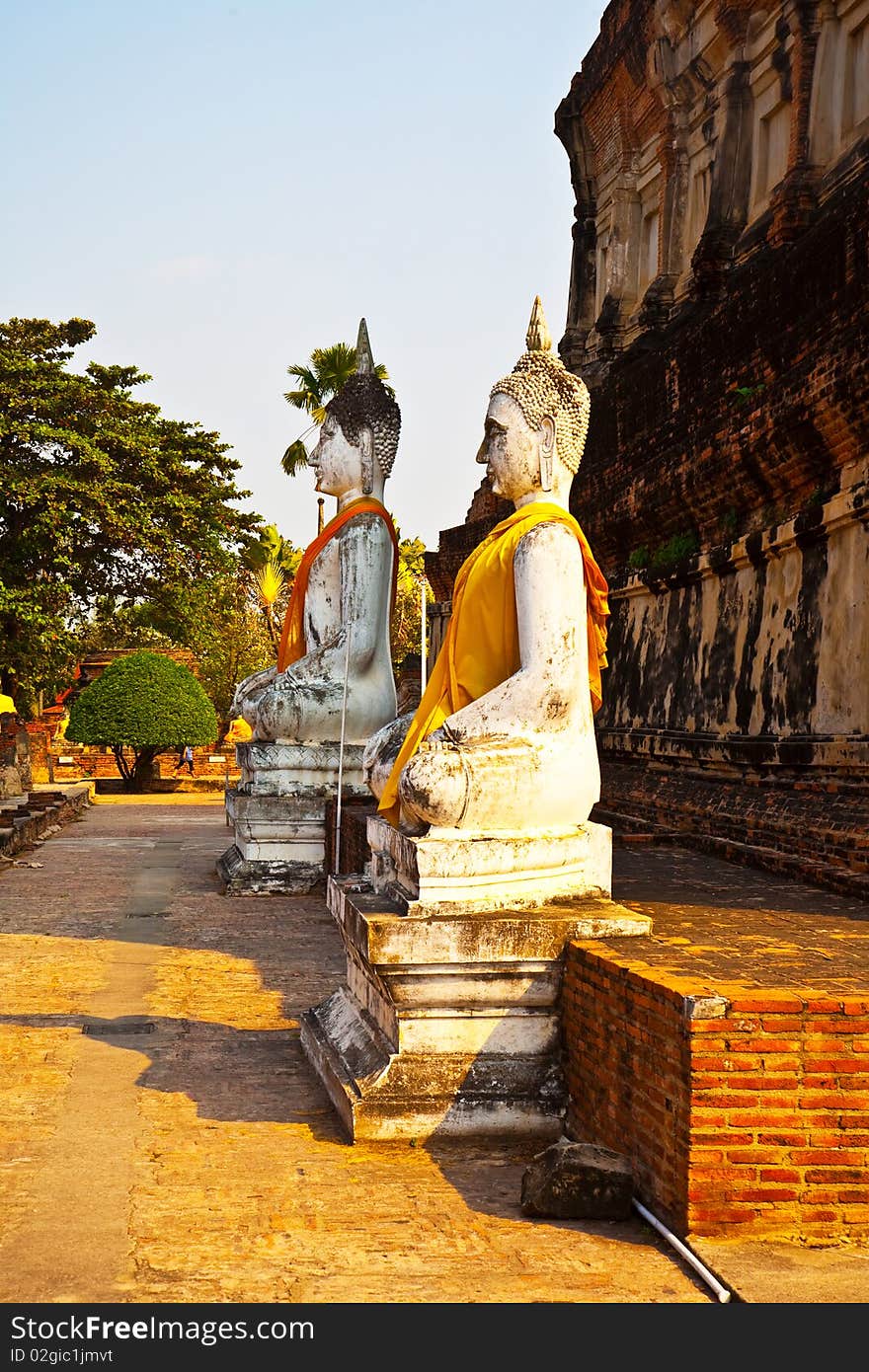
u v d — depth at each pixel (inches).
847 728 428.1
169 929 461.4
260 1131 239.5
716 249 690.2
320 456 568.7
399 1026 236.7
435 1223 195.9
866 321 391.2
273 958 406.0
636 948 231.5
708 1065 185.2
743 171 698.2
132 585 1451.8
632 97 838.5
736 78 698.2
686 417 570.6
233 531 1525.6
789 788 462.0
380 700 565.0
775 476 482.6
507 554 264.8
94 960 399.5
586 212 919.7
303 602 575.5
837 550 442.0
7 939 437.4
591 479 700.0
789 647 478.9
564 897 256.4
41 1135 236.4
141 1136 236.2
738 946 238.8
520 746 250.7
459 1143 232.5
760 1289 168.2
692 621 585.6
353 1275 177.5
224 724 1797.5
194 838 816.3
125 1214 199.3
